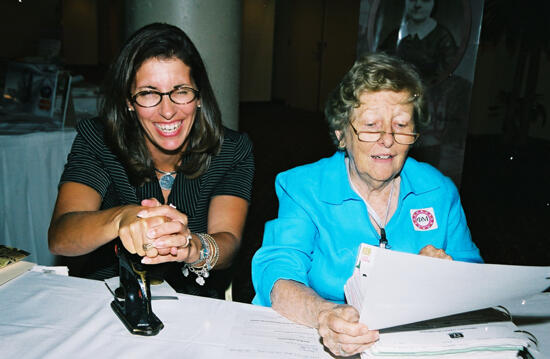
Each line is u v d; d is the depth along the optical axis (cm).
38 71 289
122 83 140
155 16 269
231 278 173
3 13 354
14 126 272
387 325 94
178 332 109
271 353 103
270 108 1146
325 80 1072
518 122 852
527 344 101
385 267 96
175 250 114
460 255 146
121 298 117
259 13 1169
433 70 387
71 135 278
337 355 102
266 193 523
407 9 381
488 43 863
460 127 393
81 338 103
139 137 151
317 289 141
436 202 144
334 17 1024
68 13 1609
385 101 128
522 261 385
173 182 160
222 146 162
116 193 161
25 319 109
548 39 788
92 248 130
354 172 141
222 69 282
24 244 262
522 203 537
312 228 142
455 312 99
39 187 265
